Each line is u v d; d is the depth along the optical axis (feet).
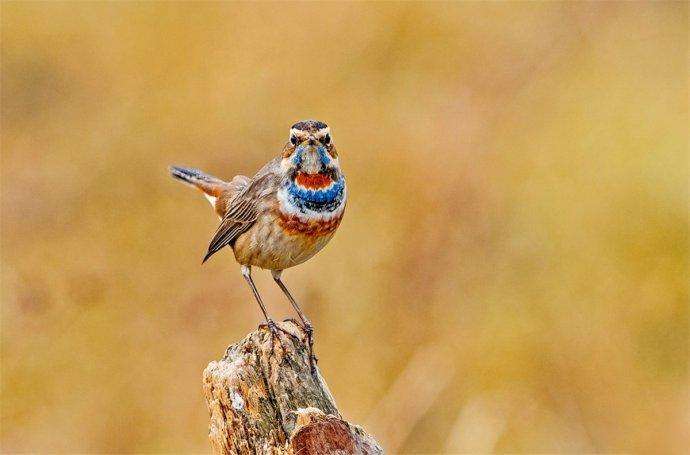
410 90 55.26
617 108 57.06
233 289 46.85
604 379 48.24
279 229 33.09
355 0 56.80
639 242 52.26
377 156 52.19
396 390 43.91
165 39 57.36
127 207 52.29
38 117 56.65
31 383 46.11
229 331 46.09
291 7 57.00
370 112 54.13
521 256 50.67
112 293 48.11
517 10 58.03
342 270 47.52
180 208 52.16
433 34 56.80
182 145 53.52
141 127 54.49
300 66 55.26
